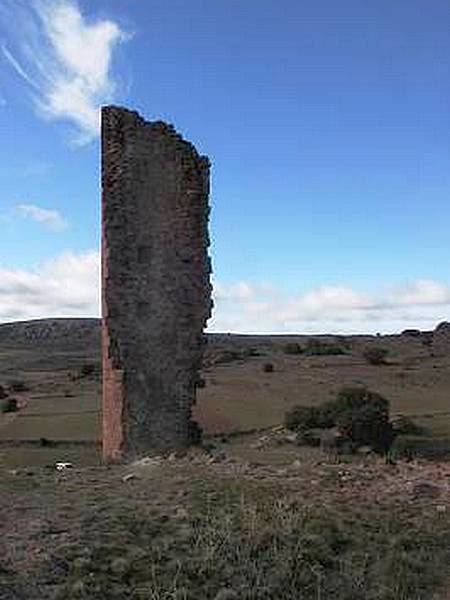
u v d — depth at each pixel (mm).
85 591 10773
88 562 11586
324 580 11781
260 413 59656
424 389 75188
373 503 14906
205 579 11508
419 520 14062
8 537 12680
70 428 55844
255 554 12312
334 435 43688
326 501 14914
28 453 45625
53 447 48594
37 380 98062
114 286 22469
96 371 104500
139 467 18719
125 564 11664
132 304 22516
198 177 23328
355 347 117125
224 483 16156
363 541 13109
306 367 93875
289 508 14242
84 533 12898
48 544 12367
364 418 43500
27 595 10594
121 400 22203
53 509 14398
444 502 15016
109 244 22500
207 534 12742
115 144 22641
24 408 67750
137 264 22609
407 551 12852
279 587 11414
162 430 22453
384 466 18078
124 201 22609
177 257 22984
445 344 118062
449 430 50062
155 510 14211
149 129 22969
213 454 20906
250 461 19266
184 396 22766
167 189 23031
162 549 12312
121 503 14773
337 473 17078
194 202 23219
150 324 22594
